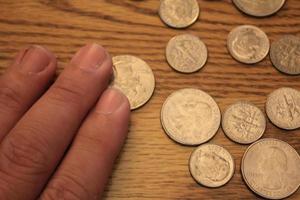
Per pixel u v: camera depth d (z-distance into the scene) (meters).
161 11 0.24
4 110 0.21
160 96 0.23
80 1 0.24
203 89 0.23
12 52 0.23
